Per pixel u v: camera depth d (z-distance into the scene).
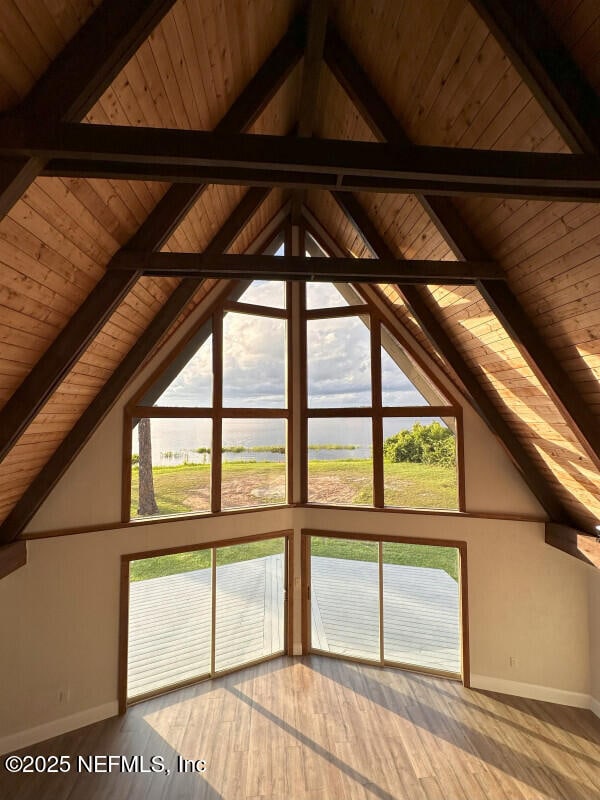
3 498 4.22
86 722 4.77
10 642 4.52
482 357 4.47
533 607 5.39
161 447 5.61
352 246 5.73
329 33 3.41
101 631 4.98
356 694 5.27
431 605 5.84
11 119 1.80
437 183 2.31
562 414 3.64
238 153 1.89
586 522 5.00
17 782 3.99
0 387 3.20
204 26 2.57
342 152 1.96
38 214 2.45
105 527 5.09
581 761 4.21
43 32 1.75
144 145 1.84
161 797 3.81
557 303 3.13
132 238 3.41
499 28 2.04
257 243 6.15
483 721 4.81
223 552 5.92
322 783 3.94
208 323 5.96
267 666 5.90
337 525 6.20
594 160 2.05
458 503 5.79
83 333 3.38
